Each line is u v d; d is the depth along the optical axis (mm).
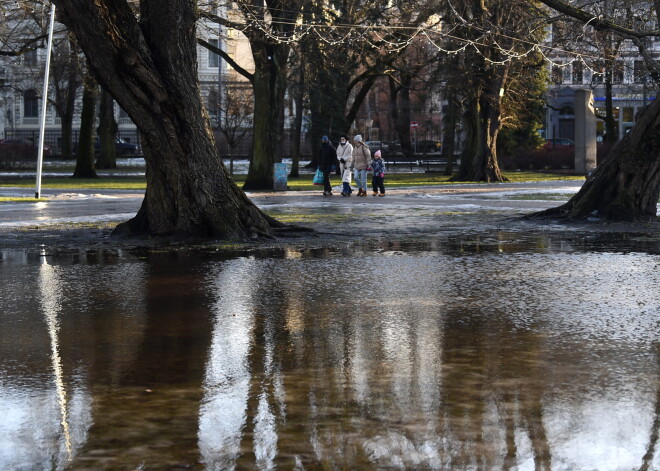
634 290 14250
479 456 6184
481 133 61094
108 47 21484
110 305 13062
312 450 6344
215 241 22516
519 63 58406
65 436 6738
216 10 50719
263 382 8414
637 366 9008
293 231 23922
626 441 6516
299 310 12523
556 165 81562
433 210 33250
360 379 8500
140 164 97438
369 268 17250
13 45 59938
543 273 16375
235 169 83562
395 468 5949
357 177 43781
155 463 6094
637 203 27359
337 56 56812
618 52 43469
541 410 7363
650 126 27234
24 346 10180
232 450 6359
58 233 24469
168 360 9414
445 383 8320
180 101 22656
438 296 13727
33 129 127062
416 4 56250
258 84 49688
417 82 88875
